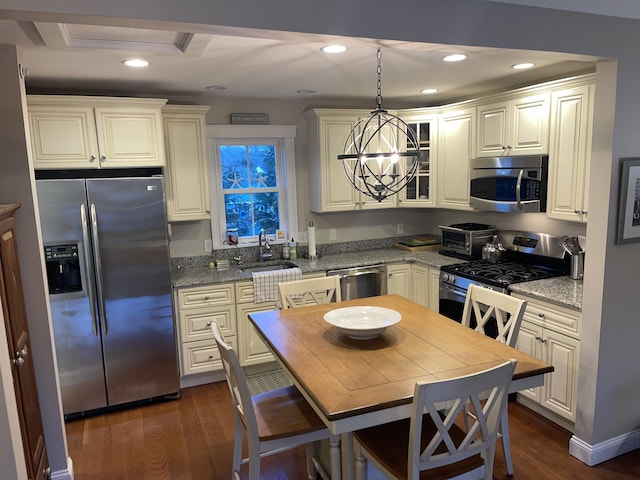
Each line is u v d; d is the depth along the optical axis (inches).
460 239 162.1
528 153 130.3
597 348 99.3
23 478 66.7
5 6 55.4
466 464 71.4
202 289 140.5
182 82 131.3
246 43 93.5
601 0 83.0
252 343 148.6
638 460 104.2
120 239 125.3
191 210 148.1
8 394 62.4
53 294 120.6
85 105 126.0
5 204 84.4
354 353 83.7
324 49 99.0
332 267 155.9
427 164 171.6
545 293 113.0
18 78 84.2
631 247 99.2
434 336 91.6
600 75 93.7
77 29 77.7
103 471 104.4
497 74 130.0
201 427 122.3
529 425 118.0
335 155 165.9
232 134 161.6
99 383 128.5
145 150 133.7
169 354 135.6
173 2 61.4
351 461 80.7
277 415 85.6
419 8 74.2
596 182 96.3
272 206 175.9
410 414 67.5
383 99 172.2
